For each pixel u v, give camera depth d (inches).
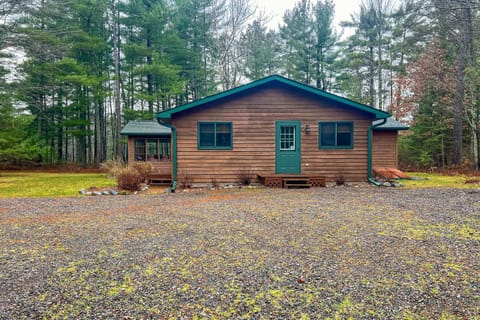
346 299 97.2
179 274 117.7
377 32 936.9
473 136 628.7
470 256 134.0
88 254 141.3
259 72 1023.0
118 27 842.8
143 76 869.8
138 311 91.4
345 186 399.2
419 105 767.7
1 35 510.0
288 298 98.2
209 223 198.4
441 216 211.8
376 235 167.0
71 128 887.1
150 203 283.0
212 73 940.6
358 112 422.3
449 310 90.4
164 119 414.9
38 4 520.7
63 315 89.4
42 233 178.1
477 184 402.0
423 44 800.3
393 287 105.2
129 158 580.1
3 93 586.9
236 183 414.9
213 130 415.5
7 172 753.6
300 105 420.5
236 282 110.3
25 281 112.9
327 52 1075.3
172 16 854.5
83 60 820.0
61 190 393.1
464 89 595.5
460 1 452.1
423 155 701.9
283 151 420.5
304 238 162.7
